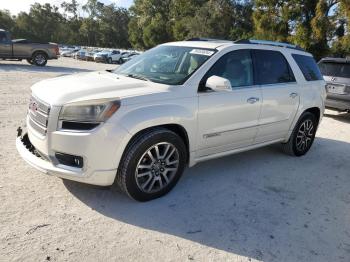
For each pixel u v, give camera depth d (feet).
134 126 11.62
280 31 94.38
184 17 175.22
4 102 28.02
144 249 10.16
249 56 16.01
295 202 14.01
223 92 14.29
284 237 11.43
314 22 84.17
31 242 9.95
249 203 13.51
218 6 148.66
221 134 14.62
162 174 13.07
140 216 11.84
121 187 12.30
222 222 11.96
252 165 17.71
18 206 11.68
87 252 9.78
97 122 11.21
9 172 14.08
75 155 11.29
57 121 11.40
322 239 11.53
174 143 12.94
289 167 17.97
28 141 13.30
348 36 81.20
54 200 12.30
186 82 13.38
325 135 25.79
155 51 16.62
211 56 14.40
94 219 11.41
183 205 12.86
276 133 17.72
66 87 12.46
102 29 322.34
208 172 16.22
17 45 67.72
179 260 9.85
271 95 16.48
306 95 18.80
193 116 13.28
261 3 95.71
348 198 14.89
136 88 12.66
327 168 18.40
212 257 10.12
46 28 334.65
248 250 10.59
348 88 29.94
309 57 20.10
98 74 15.06
